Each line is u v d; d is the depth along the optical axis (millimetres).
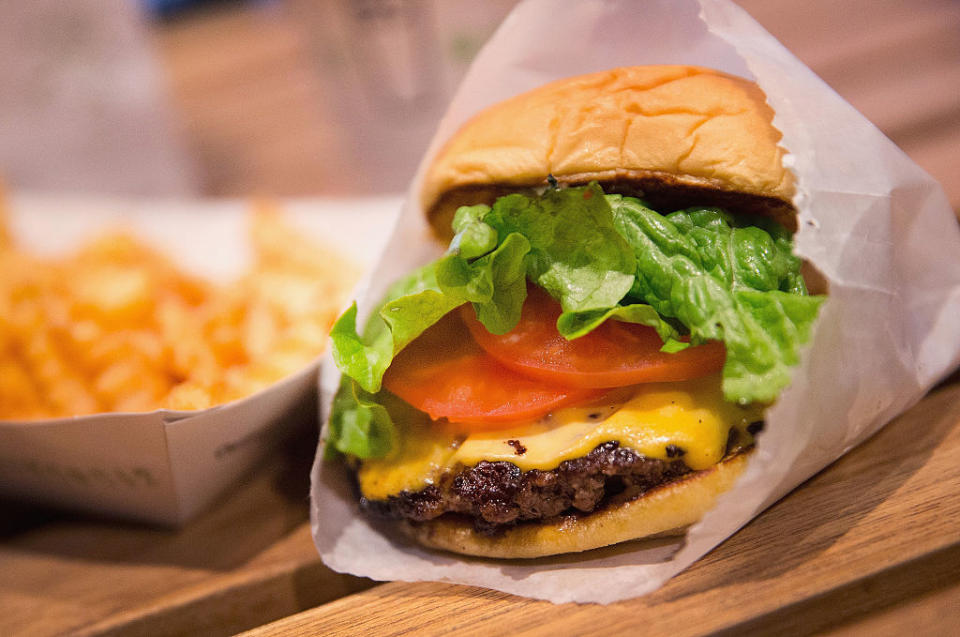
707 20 303
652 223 287
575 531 285
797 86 293
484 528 294
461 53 491
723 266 282
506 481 283
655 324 278
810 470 294
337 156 613
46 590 340
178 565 340
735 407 279
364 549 316
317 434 389
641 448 275
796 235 271
